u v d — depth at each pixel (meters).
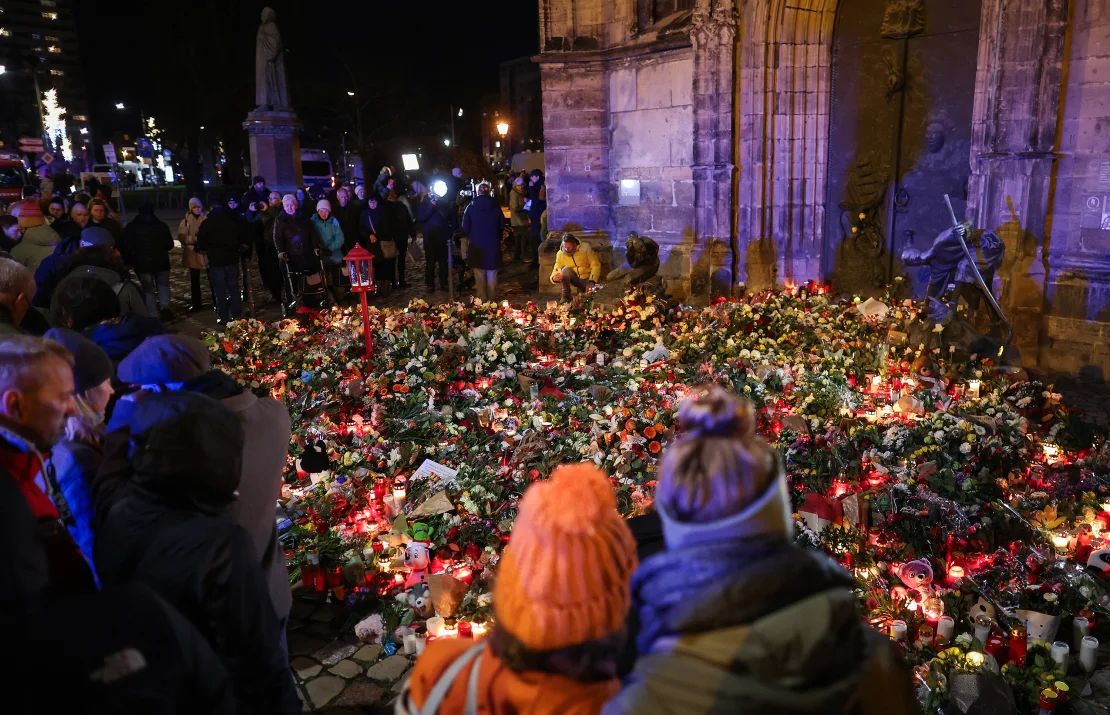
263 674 2.09
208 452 2.10
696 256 11.22
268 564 2.76
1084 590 3.97
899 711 1.37
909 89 9.76
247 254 11.80
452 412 6.30
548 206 13.24
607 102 12.70
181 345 2.76
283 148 22.91
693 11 10.59
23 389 2.19
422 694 1.50
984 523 4.37
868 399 6.44
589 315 9.09
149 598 1.56
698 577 1.29
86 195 12.53
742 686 1.19
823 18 10.34
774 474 1.34
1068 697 3.38
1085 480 5.06
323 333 8.84
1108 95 7.45
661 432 5.37
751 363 7.25
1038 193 7.95
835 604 1.28
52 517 2.21
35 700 1.37
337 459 5.59
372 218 13.45
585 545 1.33
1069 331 7.99
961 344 7.12
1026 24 7.69
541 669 1.37
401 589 4.40
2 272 3.66
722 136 10.62
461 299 13.02
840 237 10.84
